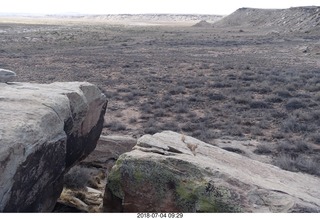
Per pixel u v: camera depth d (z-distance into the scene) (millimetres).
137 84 29797
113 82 30188
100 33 90250
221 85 29125
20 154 5984
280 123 19500
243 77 32219
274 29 107438
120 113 21016
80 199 9305
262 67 39438
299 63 44281
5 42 62469
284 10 122250
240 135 17328
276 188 7523
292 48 60250
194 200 7086
